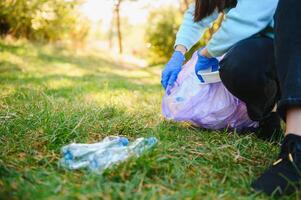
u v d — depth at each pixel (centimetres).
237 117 193
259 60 155
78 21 774
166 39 780
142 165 128
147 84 451
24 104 228
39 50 621
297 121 120
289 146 118
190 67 201
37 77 409
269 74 155
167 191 116
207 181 126
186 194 109
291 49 123
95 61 652
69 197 104
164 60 781
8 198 102
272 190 115
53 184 113
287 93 120
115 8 811
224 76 165
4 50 565
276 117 185
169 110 199
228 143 166
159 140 164
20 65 489
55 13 428
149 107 260
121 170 125
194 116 193
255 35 158
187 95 194
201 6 177
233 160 143
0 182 114
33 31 659
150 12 838
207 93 192
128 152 138
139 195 108
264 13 152
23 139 156
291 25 124
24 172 123
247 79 158
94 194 106
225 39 158
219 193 116
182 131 190
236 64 158
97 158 136
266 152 160
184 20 204
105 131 180
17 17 515
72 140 162
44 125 172
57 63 550
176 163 133
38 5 379
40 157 140
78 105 237
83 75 473
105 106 233
